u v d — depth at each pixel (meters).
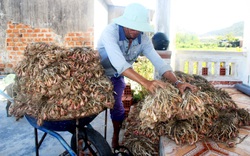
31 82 2.00
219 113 2.51
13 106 2.33
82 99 2.01
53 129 2.23
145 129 2.57
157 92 2.08
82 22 8.26
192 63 5.02
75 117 2.00
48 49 2.12
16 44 8.50
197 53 4.99
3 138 3.72
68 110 1.98
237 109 2.75
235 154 2.11
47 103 2.02
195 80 2.83
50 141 3.61
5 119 4.55
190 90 2.18
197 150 2.19
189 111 2.04
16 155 3.20
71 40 8.38
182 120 2.33
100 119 4.47
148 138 2.58
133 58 2.76
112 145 3.23
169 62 4.02
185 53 5.00
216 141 2.34
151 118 2.03
